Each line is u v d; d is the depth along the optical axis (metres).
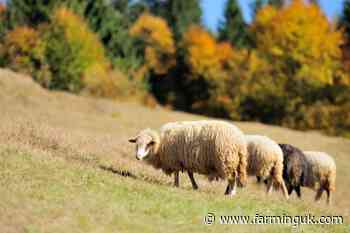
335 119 61.88
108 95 55.56
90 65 56.19
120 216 12.31
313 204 17.14
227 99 66.12
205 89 70.38
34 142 18.36
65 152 18.11
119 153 21.53
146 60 73.75
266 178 19.06
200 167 15.86
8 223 10.98
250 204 14.94
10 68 53.78
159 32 75.25
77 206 12.38
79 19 58.44
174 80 73.50
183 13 86.50
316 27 61.66
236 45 81.38
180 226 12.47
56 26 55.66
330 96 62.94
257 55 64.88
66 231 11.12
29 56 54.44
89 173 15.05
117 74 59.91
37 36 54.69
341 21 73.19
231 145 15.45
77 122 35.25
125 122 39.28
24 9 57.84
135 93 59.91
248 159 18.56
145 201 13.60
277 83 63.03
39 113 35.72
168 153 16.31
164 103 72.88
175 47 75.06
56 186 13.36
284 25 61.97
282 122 63.44
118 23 68.25
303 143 39.12
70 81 54.66
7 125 20.28
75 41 55.44
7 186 12.77
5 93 39.28
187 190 15.55
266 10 65.62
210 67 69.62
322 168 22.09
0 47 54.66
